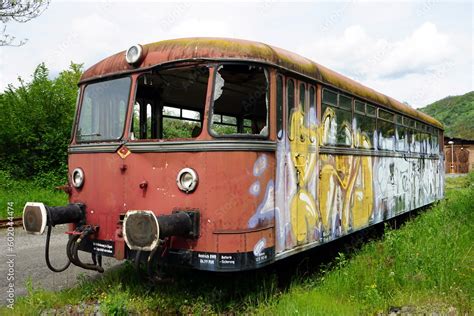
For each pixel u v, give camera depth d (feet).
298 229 20.53
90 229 19.42
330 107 24.40
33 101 60.13
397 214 37.60
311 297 18.72
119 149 19.02
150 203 18.12
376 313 16.96
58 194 55.01
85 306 18.22
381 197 33.37
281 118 19.30
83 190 20.22
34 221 18.28
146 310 17.78
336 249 28.71
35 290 20.49
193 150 17.21
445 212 38.22
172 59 18.11
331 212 24.16
